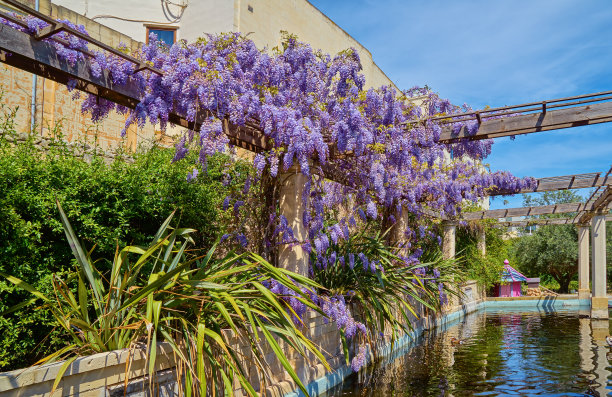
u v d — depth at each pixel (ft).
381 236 30.37
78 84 13.94
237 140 18.86
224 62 16.90
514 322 46.14
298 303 17.76
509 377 23.40
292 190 20.04
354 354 24.99
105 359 11.51
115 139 27.81
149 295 12.71
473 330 40.22
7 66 23.11
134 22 37.91
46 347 14.93
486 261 60.54
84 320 12.68
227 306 14.80
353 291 24.03
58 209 14.24
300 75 19.52
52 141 18.34
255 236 20.83
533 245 89.04
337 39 46.88
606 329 40.81
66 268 16.05
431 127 23.52
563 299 64.34
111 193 17.15
